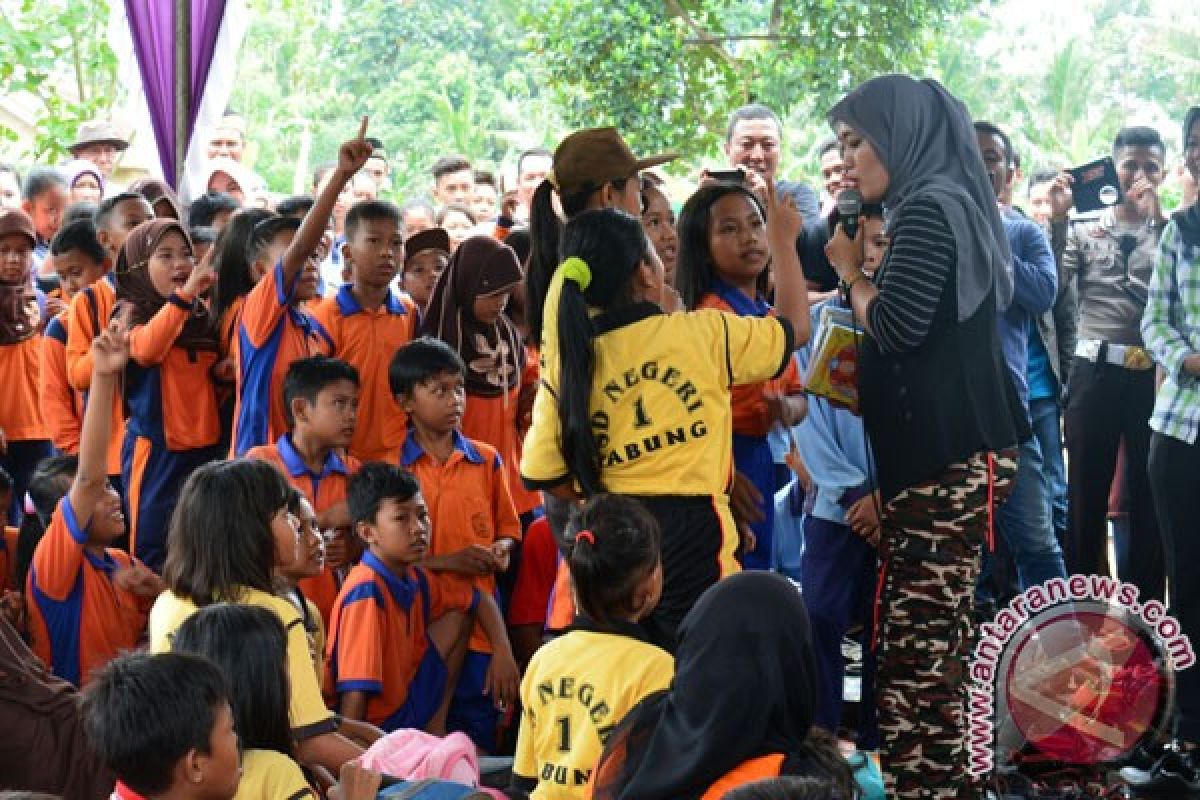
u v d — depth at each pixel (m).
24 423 6.23
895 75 4.16
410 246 5.83
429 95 23.53
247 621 3.22
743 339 3.74
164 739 2.76
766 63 11.27
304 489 4.79
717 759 2.69
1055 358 6.24
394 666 4.54
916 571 4.06
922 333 3.96
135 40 7.34
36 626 4.66
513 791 3.40
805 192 6.68
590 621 3.31
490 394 5.34
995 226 4.19
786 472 6.17
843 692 5.02
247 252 5.47
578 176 4.21
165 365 5.36
